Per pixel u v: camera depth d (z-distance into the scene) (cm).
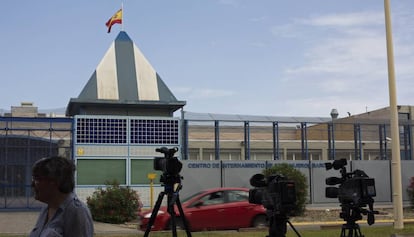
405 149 3569
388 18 1697
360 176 927
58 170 386
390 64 1691
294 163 2938
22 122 2873
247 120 3153
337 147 4509
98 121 2798
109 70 3288
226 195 1834
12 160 2688
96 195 2333
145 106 3162
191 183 2798
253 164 2894
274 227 805
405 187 3092
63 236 383
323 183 2961
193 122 3203
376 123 3378
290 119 3328
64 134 2920
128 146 2817
